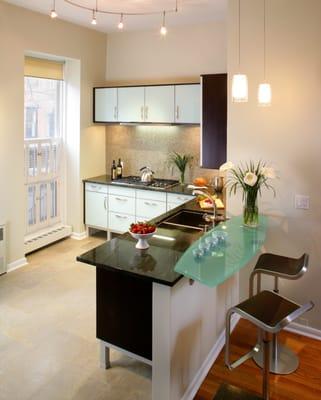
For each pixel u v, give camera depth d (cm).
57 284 400
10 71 413
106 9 418
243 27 307
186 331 236
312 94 288
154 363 222
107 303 250
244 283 337
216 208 342
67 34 479
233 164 326
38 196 503
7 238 429
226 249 248
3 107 409
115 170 550
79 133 523
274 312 212
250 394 212
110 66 555
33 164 489
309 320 312
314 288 308
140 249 256
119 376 259
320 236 300
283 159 306
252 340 306
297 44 288
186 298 232
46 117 504
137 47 530
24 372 261
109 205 527
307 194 300
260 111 309
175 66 507
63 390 246
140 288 232
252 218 296
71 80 516
